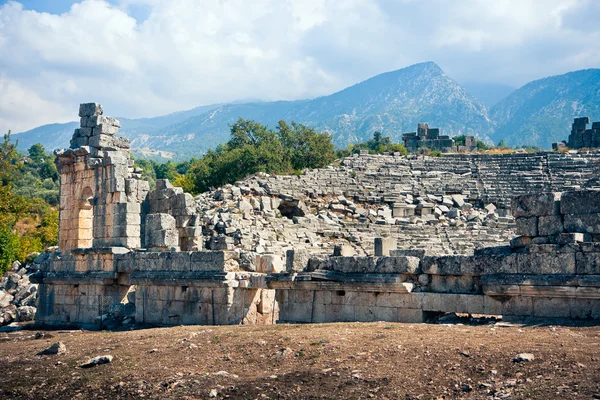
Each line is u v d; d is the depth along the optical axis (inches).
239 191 2193.7
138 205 1493.6
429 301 904.9
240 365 727.7
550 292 794.8
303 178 2546.8
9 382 767.7
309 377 649.0
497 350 645.9
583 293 769.6
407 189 2647.6
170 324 1226.0
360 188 2576.3
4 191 2551.7
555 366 586.6
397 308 932.6
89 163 1534.2
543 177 2726.4
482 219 2247.8
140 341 925.2
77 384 726.5
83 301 1478.8
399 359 661.3
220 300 1151.0
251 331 896.3
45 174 5556.1
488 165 2962.6
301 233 1973.4
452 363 629.6
